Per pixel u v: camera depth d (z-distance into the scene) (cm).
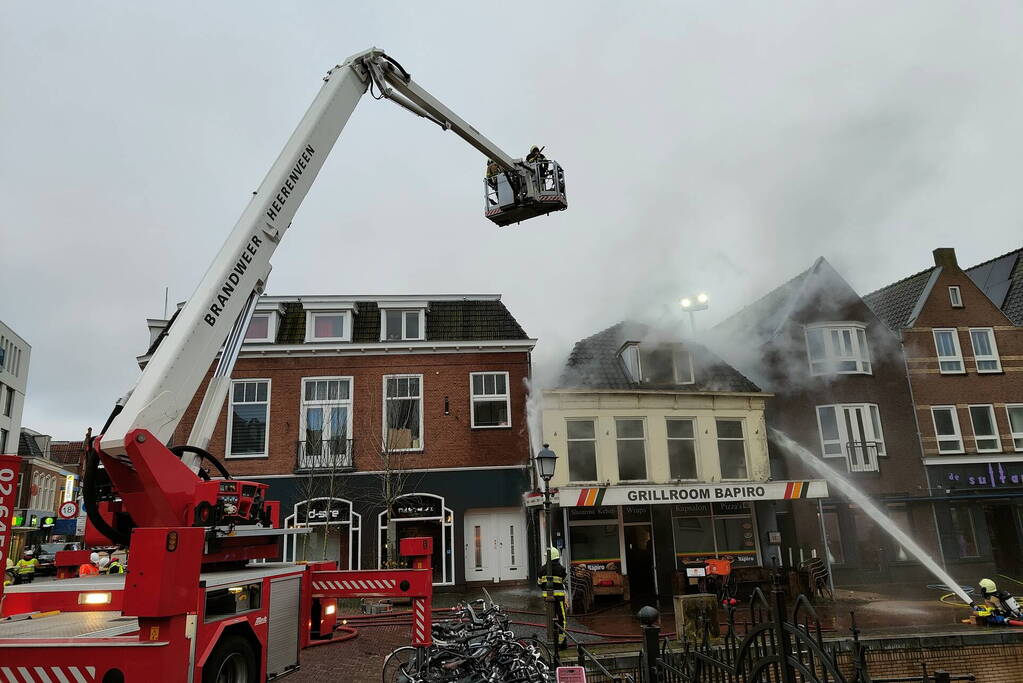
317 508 1912
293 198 816
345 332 2080
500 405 2052
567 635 1132
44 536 3719
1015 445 2300
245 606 661
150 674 461
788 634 425
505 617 1022
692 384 2039
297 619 785
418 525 1950
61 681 467
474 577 1923
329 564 957
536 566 1900
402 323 2128
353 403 2008
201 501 646
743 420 2031
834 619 1361
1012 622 1220
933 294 2423
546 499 1142
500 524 1972
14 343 4172
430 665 798
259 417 1984
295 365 2020
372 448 1973
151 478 613
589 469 1888
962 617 1373
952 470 2225
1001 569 2225
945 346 2369
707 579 1575
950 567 2108
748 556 1892
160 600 459
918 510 2156
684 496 1700
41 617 585
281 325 2095
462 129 1046
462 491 1952
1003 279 2881
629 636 1198
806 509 2098
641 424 1950
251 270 760
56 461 5109
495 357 2077
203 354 692
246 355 2014
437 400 2023
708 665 618
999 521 2275
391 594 811
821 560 1852
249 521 750
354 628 1184
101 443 614
